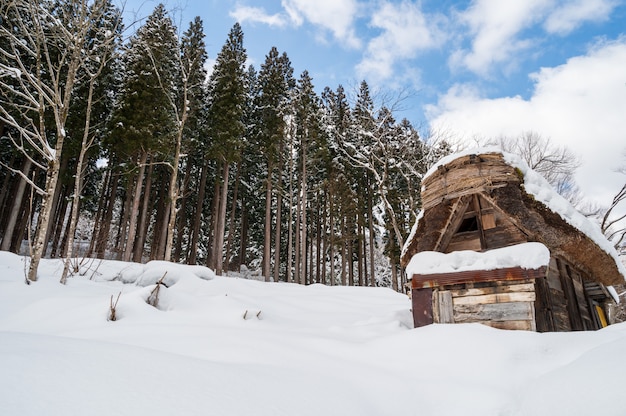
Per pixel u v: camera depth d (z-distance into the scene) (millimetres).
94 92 21469
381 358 5328
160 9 22531
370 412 3564
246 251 33812
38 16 9562
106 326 6137
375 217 29688
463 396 3973
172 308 7785
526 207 7750
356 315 10016
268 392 3363
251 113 29859
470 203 8773
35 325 6172
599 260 8422
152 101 21547
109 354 3551
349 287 16016
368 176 29109
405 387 4273
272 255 32406
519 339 5113
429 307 7355
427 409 3861
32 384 2504
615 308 19625
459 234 8641
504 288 6848
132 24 10969
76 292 8492
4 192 21703
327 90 34500
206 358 4676
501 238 8047
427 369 4805
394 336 6012
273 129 26531
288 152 29047
